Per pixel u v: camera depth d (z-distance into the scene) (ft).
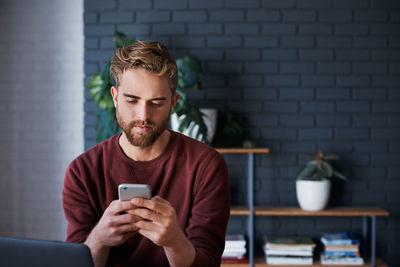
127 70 3.51
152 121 3.58
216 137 10.29
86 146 10.39
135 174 4.18
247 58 10.28
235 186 10.40
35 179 11.04
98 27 10.31
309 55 10.25
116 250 4.12
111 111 9.16
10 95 11.04
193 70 9.18
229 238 9.64
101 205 4.19
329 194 9.49
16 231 11.08
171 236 3.29
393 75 10.25
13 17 10.98
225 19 10.26
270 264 9.37
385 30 10.21
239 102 10.32
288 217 10.39
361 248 10.35
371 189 10.32
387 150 10.28
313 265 9.28
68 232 4.12
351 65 10.25
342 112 10.29
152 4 10.26
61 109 10.96
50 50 10.95
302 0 10.22
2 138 11.07
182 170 4.21
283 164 10.35
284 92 10.30
